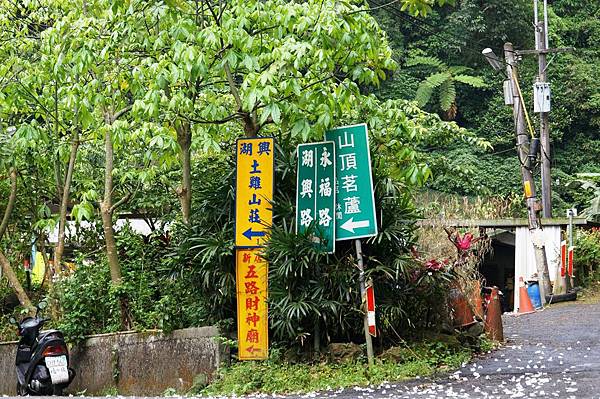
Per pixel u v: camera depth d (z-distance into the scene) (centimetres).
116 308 1012
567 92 3088
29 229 1278
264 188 895
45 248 1339
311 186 897
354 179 887
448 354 911
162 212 1269
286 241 865
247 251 894
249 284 892
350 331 918
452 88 2867
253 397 788
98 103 979
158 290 1016
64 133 1160
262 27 916
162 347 955
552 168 3022
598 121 3061
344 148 895
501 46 3092
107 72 1022
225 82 1041
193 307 955
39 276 1491
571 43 3306
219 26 934
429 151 2798
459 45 3022
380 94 2900
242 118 960
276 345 908
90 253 1205
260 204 895
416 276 920
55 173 1142
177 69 859
